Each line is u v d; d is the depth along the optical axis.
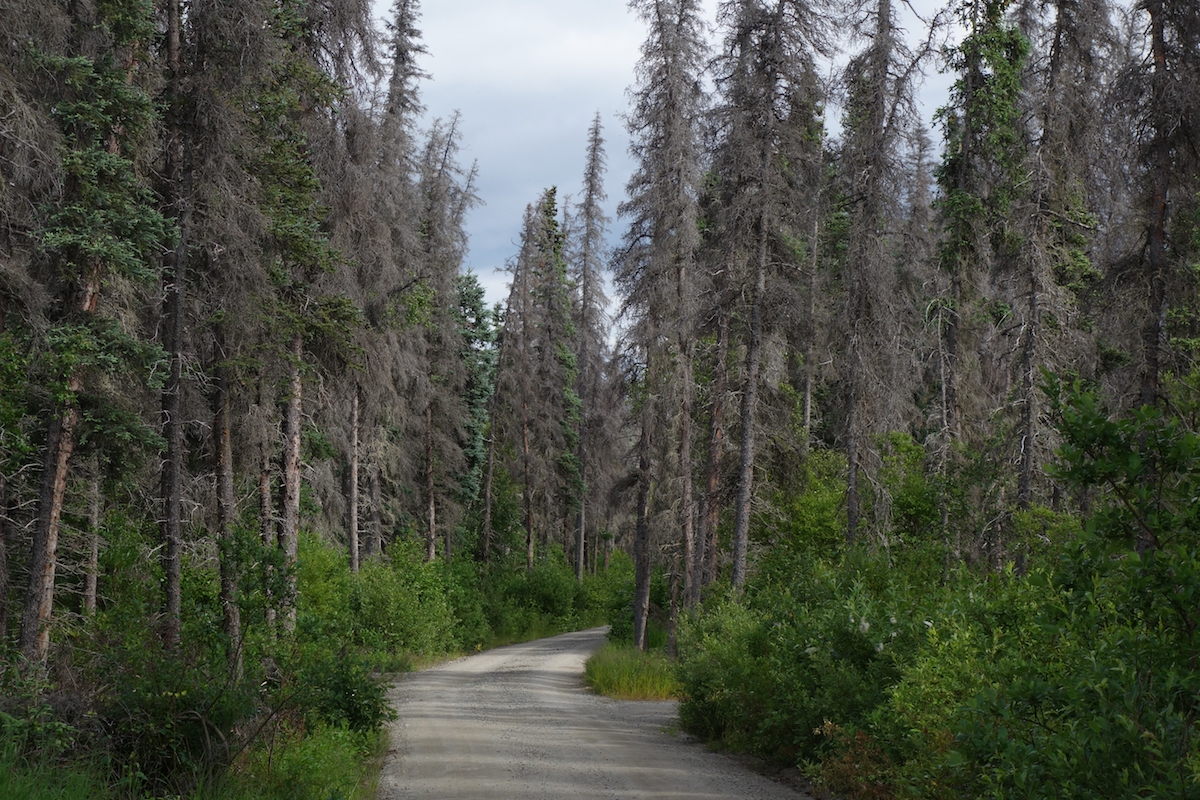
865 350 21.53
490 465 50.81
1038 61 20.97
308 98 18.17
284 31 16.28
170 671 9.60
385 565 34.31
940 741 7.74
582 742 14.40
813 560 16.59
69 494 15.80
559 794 10.06
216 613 11.08
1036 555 14.25
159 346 13.48
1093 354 19.55
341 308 18.41
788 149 21.94
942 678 8.16
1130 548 4.97
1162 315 16.92
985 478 19.95
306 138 18.42
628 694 22.38
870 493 21.73
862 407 22.22
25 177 11.58
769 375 23.09
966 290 23.20
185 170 14.35
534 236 50.28
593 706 20.31
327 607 23.69
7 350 11.50
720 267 23.89
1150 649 4.61
